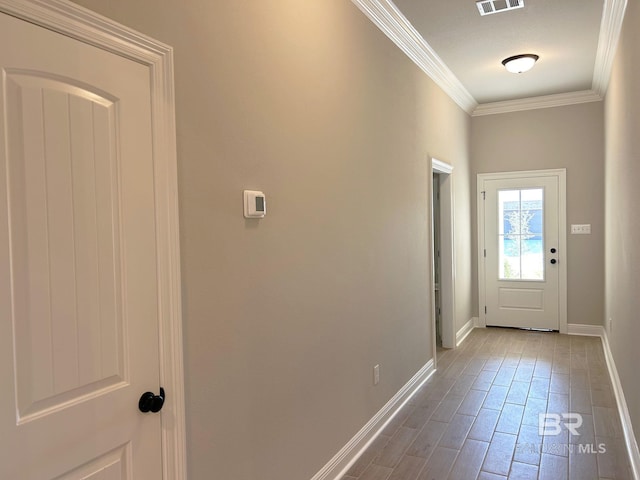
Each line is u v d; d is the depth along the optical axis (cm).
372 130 313
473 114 618
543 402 363
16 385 112
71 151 124
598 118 557
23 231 114
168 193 150
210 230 171
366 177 303
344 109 274
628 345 306
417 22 351
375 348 316
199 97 166
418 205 407
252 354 194
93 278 130
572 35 382
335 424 261
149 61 145
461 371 444
